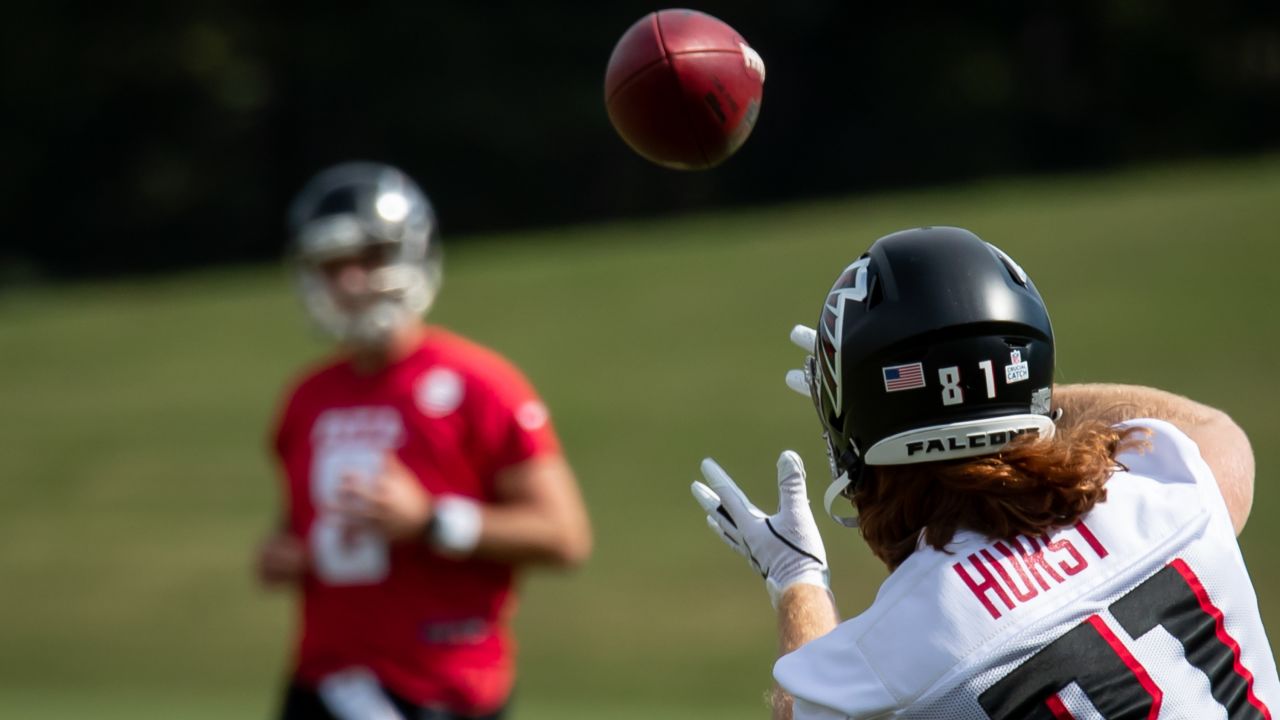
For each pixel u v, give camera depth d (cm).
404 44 15275
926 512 920
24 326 8162
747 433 5866
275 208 15612
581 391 6438
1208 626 891
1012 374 902
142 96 15312
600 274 7906
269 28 15312
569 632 4700
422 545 1680
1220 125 15700
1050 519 895
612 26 15625
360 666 1678
